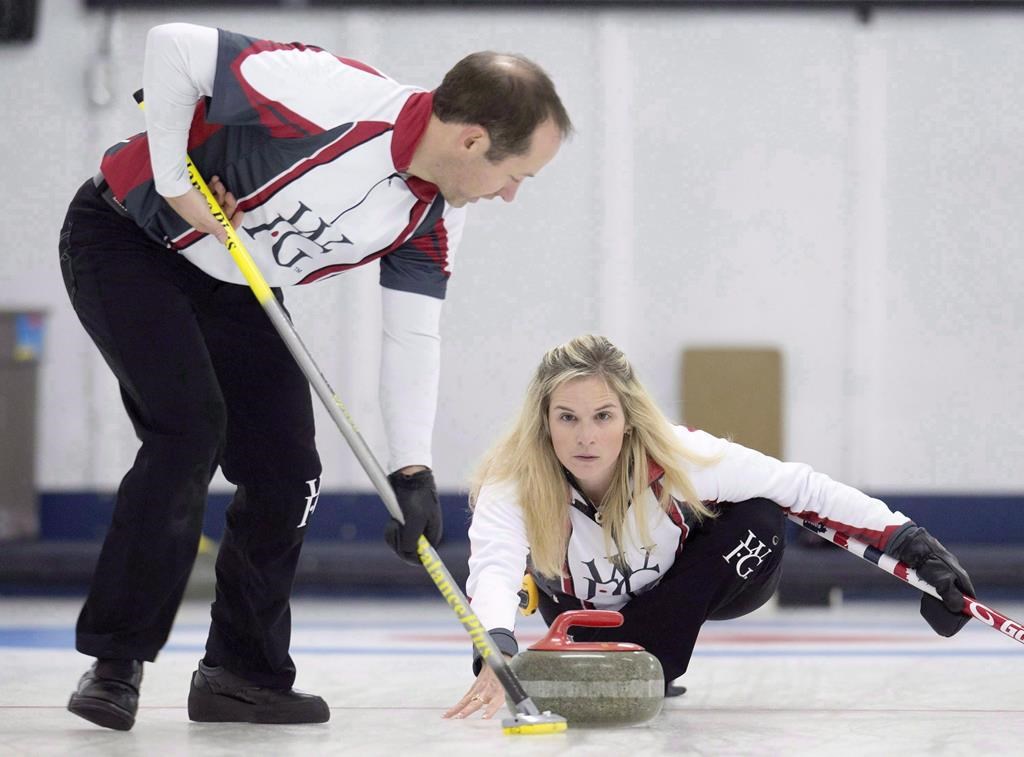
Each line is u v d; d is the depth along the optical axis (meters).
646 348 29.94
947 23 29.72
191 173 8.45
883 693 11.96
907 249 29.78
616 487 9.88
